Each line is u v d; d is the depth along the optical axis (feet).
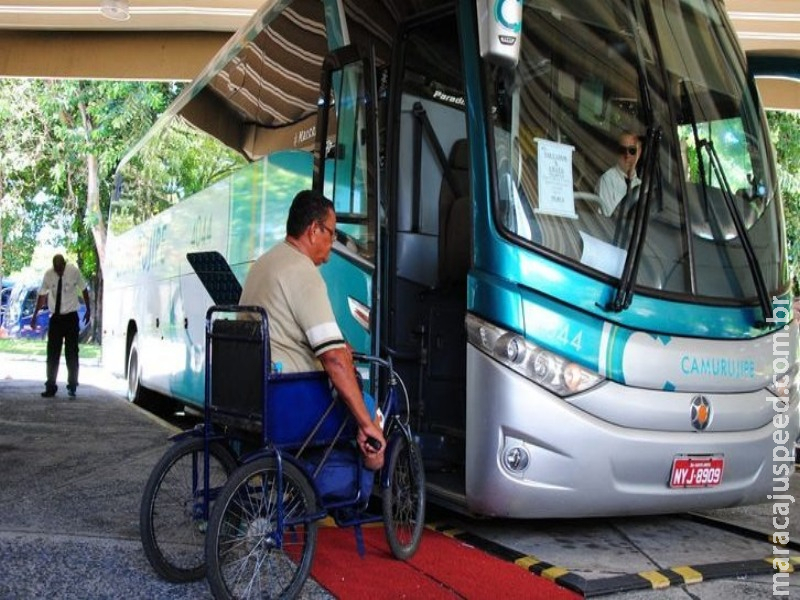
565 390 14.96
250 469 12.44
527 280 15.12
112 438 28.19
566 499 14.97
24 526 17.06
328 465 13.69
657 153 16.43
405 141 19.40
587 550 16.44
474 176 15.78
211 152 29.40
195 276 30.37
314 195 14.52
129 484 21.03
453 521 18.38
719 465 16.07
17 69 40.16
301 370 13.73
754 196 18.13
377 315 17.65
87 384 50.26
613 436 15.10
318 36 21.15
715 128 17.85
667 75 17.46
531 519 18.72
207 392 14.08
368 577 14.30
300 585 12.89
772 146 19.08
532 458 14.84
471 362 15.44
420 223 19.48
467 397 15.51
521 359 14.90
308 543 13.03
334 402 13.58
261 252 24.17
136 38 39.88
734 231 17.34
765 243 17.93
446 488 16.93
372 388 17.88
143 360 37.93
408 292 19.08
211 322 14.15
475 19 16.29
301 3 22.24
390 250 18.37
